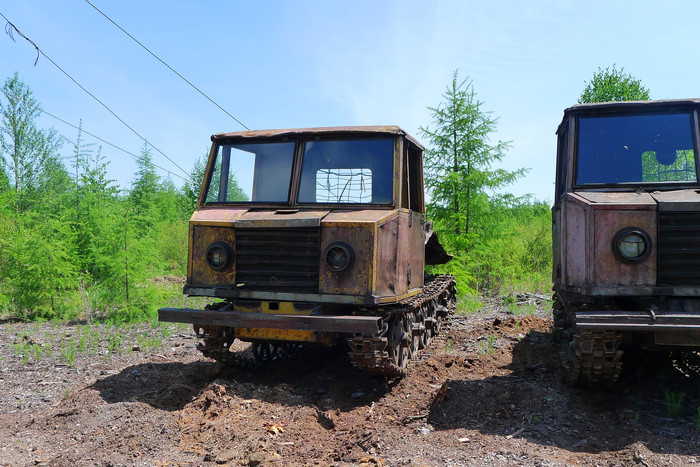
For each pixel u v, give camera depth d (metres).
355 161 6.39
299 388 6.09
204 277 6.18
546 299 12.91
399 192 6.21
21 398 5.90
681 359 6.74
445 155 14.23
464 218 14.20
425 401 5.67
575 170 5.95
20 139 25.55
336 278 5.75
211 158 6.84
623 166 5.89
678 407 5.05
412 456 4.33
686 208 5.03
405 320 6.89
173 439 4.70
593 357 5.14
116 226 11.16
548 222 18.64
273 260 5.96
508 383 5.89
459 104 14.09
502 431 4.86
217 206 6.65
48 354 7.75
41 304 11.35
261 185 6.61
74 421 5.11
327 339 6.02
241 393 5.66
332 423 5.07
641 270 5.13
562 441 4.66
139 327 9.96
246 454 4.38
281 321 5.68
